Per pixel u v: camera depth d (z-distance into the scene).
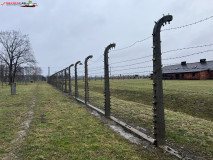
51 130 4.65
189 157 3.05
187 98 10.09
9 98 11.85
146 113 6.51
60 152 3.33
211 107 8.36
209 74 37.38
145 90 13.82
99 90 17.41
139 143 3.72
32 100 10.67
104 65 6.02
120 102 9.47
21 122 5.49
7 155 3.25
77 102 9.74
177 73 40.81
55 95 13.55
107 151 3.34
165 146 3.42
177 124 5.02
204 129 4.52
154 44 3.53
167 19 3.47
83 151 3.36
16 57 41.03
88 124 5.20
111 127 4.89
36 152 3.34
